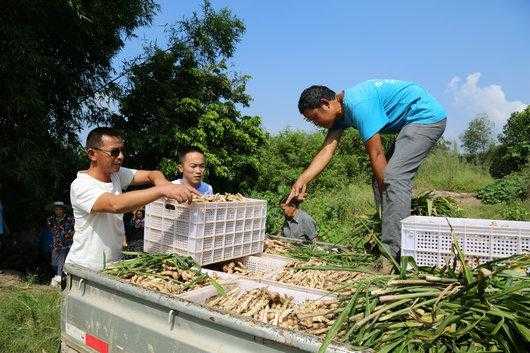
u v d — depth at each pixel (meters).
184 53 13.49
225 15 13.83
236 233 3.93
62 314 3.17
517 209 16.06
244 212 4.00
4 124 9.11
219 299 2.81
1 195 10.27
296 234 5.73
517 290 1.91
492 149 31.69
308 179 4.30
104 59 11.20
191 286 2.97
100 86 11.59
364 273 3.26
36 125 9.16
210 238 3.68
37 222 10.67
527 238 2.79
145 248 3.98
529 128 28.22
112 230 3.56
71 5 8.90
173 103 12.99
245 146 15.03
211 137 13.72
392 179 3.42
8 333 5.02
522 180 20.09
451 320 1.89
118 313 2.69
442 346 1.81
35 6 8.88
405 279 2.32
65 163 10.01
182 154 5.05
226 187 15.24
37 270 8.91
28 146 8.89
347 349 1.74
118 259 3.67
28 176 8.75
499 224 2.98
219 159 13.81
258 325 1.97
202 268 3.60
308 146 22.67
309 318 2.37
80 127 11.19
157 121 12.98
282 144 22.30
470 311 1.92
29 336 4.96
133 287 2.57
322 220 14.45
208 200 3.87
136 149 12.27
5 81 8.63
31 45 8.66
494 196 19.64
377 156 3.59
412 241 3.09
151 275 3.06
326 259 3.78
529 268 2.28
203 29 13.71
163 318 2.43
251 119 15.34
